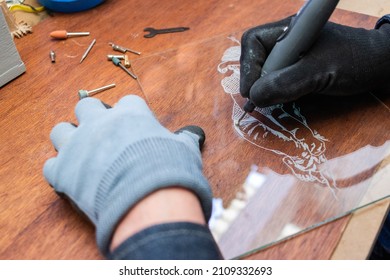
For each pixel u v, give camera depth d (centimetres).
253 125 54
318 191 46
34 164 49
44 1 72
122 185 34
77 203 39
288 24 56
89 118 43
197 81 60
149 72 61
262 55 55
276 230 43
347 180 47
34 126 54
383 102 57
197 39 67
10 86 60
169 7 75
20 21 71
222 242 42
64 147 42
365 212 44
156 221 32
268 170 48
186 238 32
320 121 54
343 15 71
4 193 46
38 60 64
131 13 74
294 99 52
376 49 53
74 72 62
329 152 50
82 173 38
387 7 75
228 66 62
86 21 72
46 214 44
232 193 46
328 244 42
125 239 32
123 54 65
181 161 36
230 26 70
